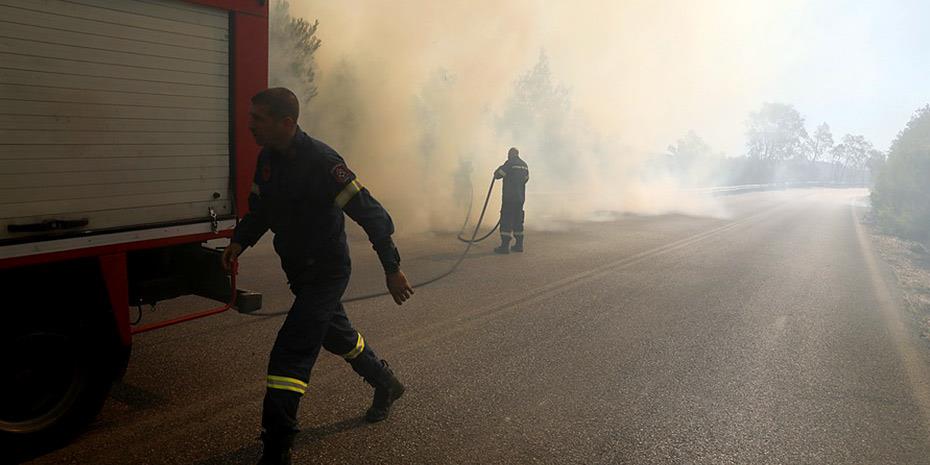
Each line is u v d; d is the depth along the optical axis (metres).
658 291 6.54
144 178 2.80
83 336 2.69
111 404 3.11
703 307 5.92
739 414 3.43
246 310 3.24
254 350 3.99
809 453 3.01
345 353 2.87
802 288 7.24
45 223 2.46
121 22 2.65
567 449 2.92
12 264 2.37
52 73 2.45
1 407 2.48
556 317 5.26
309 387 3.47
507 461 2.77
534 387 3.67
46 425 2.59
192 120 2.97
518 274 7.04
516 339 4.58
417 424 3.09
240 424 2.96
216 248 3.39
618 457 2.87
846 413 3.54
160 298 3.19
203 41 2.98
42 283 2.56
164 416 3.00
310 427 2.98
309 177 2.43
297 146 2.43
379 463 2.68
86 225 2.61
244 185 3.22
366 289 5.84
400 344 4.31
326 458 2.69
